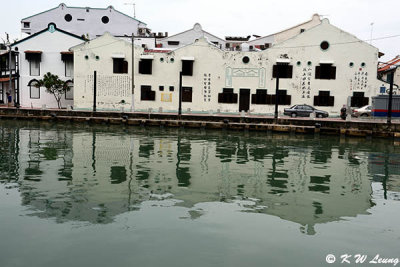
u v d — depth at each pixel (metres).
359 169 15.63
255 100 36.44
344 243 7.82
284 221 9.04
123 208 9.70
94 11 51.00
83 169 14.37
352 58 34.97
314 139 25.80
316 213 9.71
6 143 21.05
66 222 8.62
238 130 29.48
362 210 10.08
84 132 27.00
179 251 7.23
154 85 37.16
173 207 9.88
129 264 6.70
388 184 13.15
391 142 24.95
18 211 9.30
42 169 14.26
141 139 23.78
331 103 35.53
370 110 33.53
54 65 40.22
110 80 37.22
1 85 43.91
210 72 36.66
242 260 6.94
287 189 12.09
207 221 8.88
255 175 14.02
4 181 12.30
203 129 30.16
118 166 15.09
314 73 35.50
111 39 36.88
